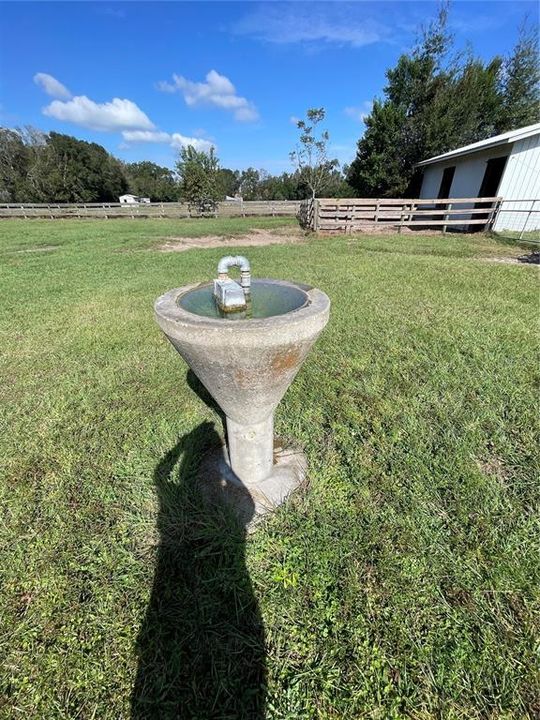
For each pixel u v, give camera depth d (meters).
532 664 1.37
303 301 1.80
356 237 11.97
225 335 1.45
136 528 1.97
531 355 3.56
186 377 3.45
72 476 2.32
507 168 10.84
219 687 1.35
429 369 3.38
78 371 3.62
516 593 1.60
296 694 1.32
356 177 24.06
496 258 8.29
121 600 1.63
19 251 10.68
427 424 2.66
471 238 10.99
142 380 3.41
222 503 2.09
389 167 21.58
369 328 4.31
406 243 10.40
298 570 1.73
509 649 1.41
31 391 3.31
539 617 1.51
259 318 1.56
